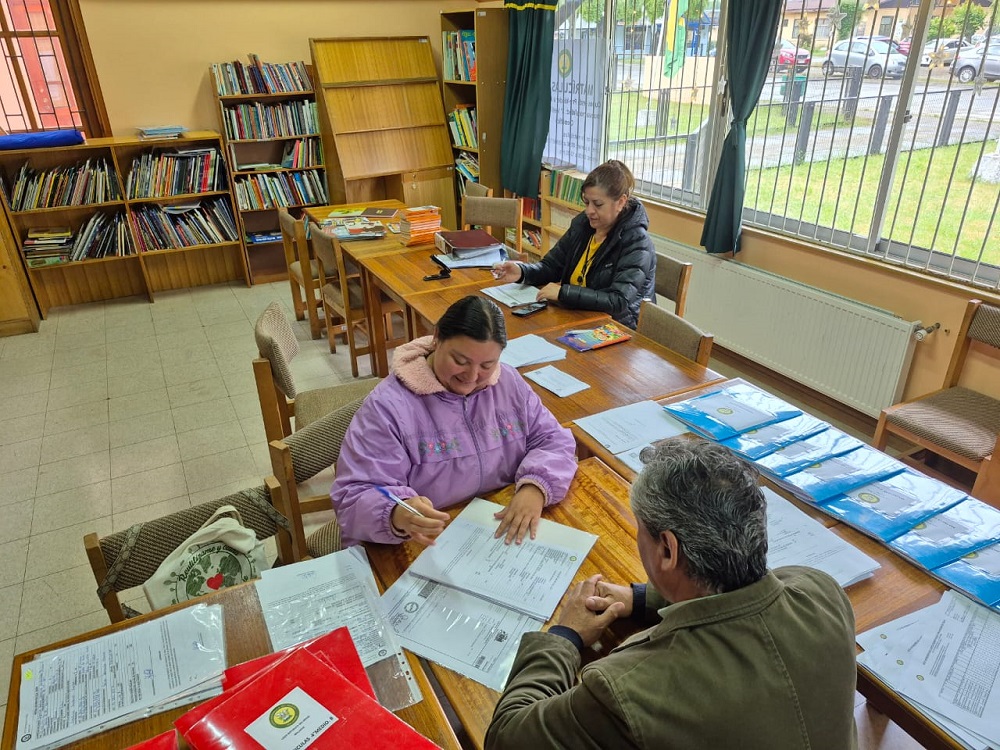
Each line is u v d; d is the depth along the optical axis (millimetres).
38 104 4598
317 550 1729
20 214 4500
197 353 4098
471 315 1351
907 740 1705
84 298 5000
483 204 4117
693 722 696
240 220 5074
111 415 3377
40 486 2816
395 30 5348
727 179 3365
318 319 4453
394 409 1415
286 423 2420
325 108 4949
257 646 1079
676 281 2736
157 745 858
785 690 711
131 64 4676
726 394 1898
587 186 2551
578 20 4488
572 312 2613
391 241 3738
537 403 1594
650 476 825
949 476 2752
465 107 5344
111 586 1301
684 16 3637
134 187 4691
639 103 4133
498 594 1173
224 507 1392
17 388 3680
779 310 3293
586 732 739
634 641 847
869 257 2977
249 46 4938
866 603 1156
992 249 2568
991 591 1157
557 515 1394
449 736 930
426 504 1291
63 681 1017
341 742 831
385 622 1120
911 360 2873
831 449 1595
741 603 748
